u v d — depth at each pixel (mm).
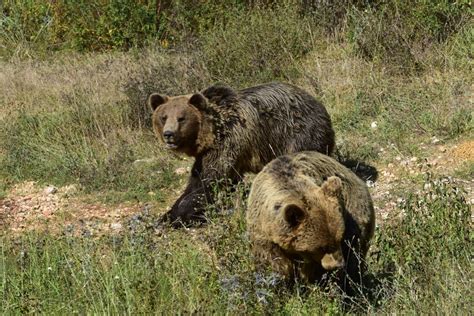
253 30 21969
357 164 16859
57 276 11750
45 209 16531
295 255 10172
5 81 23422
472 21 21156
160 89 19969
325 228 9578
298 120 15102
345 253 10461
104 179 17375
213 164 14914
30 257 12547
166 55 23531
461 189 13422
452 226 11281
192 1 26188
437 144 17281
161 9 26594
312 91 20016
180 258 11836
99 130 19328
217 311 10391
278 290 10539
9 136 19453
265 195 10117
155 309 10609
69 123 19719
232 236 11148
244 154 14977
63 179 17766
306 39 22234
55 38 27938
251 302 10289
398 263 11008
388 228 11578
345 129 18422
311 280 10711
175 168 17766
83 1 27406
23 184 17828
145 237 12336
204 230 14133
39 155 18641
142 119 19562
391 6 22062
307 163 10516
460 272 10547
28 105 21406
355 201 10609
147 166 17797
